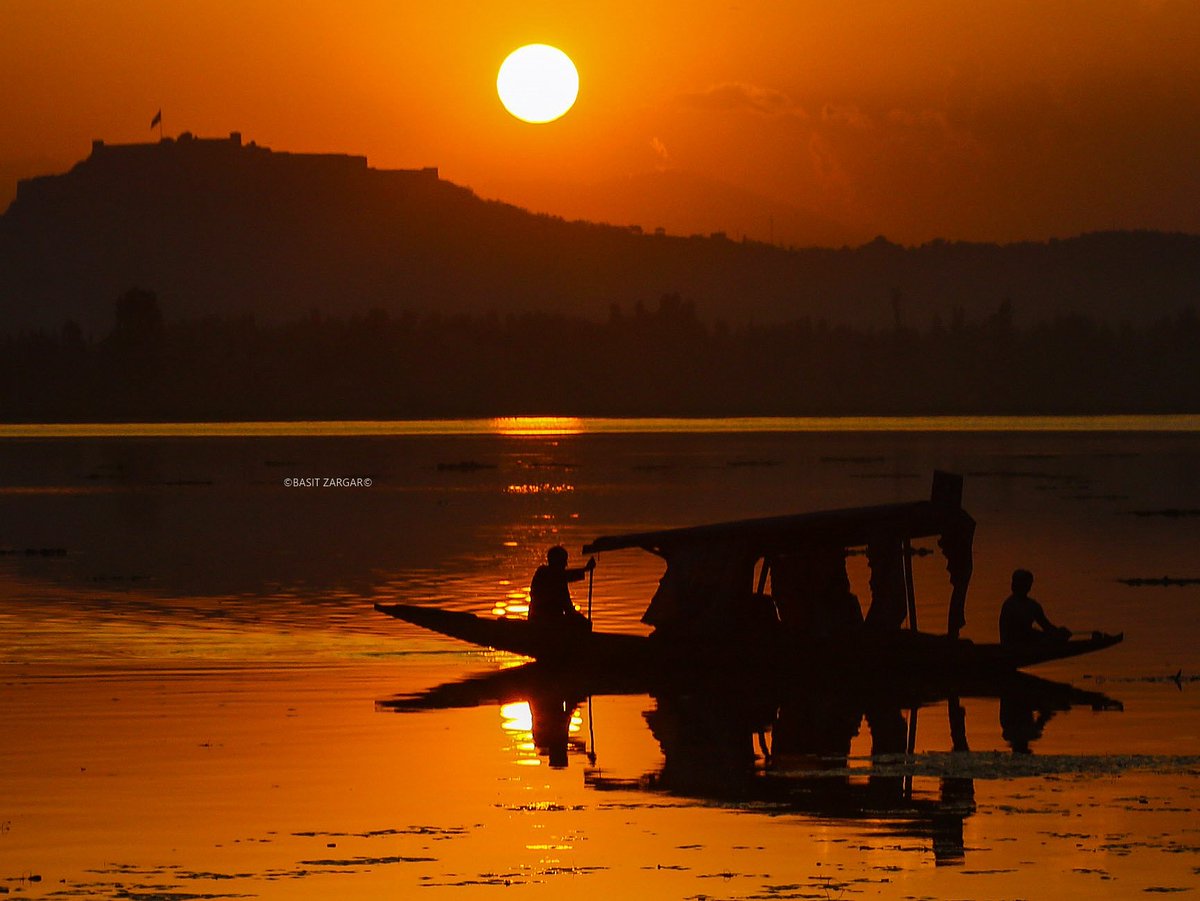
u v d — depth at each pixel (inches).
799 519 3727.9
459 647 3959.2
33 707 3176.7
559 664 3690.9
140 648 3934.5
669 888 1989.4
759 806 2396.7
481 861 2112.5
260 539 7155.5
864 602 4724.4
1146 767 2618.1
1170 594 4913.9
